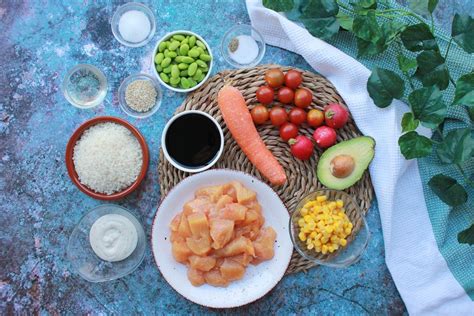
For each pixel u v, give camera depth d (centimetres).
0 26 103
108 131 98
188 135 96
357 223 96
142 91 100
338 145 94
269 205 97
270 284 96
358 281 101
